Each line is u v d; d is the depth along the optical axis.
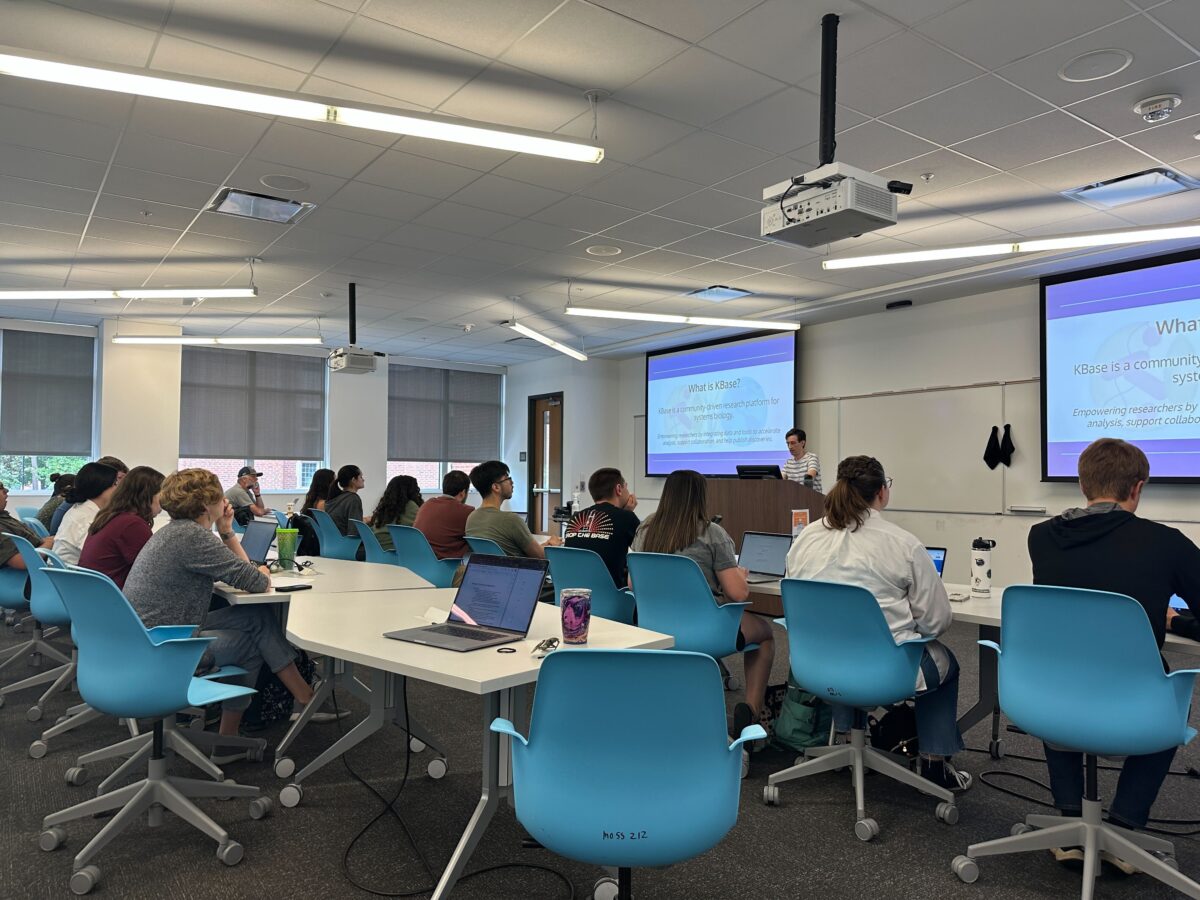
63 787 2.90
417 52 3.42
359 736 2.85
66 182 4.90
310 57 3.46
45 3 3.04
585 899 2.13
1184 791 2.94
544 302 8.30
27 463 9.35
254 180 4.88
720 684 1.47
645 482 11.16
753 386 9.34
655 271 7.00
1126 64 3.48
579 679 1.44
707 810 1.50
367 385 11.56
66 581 2.27
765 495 6.12
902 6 3.07
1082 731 2.07
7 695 4.08
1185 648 2.23
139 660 2.25
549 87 3.73
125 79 3.07
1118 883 2.26
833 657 2.61
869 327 8.30
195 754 2.78
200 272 7.14
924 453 7.73
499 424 12.96
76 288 7.72
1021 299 7.05
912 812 2.76
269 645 3.14
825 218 3.33
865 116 4.00
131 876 2.25
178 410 9.65
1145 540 2.21
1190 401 5.88
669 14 3.13
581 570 3.65
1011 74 3.57
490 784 2.12
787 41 3.33
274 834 2.53
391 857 2.37
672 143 4.34
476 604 2.34
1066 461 6.58
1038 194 5.08
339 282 7.49
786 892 2.20
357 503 6.43
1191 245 5.86
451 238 6.07
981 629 3.21
